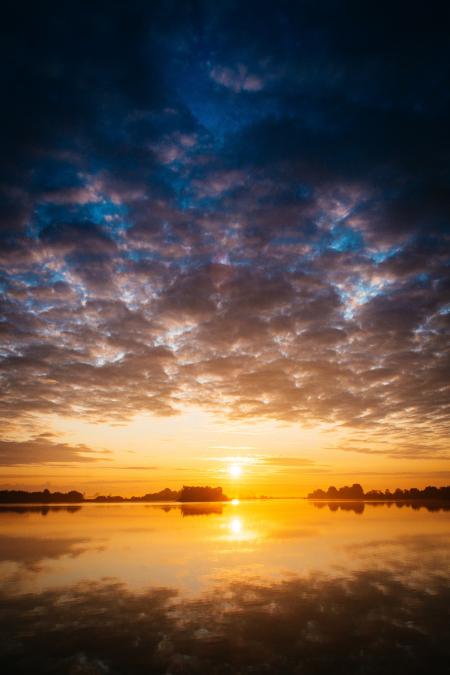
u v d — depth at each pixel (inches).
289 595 610.5
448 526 1531.7
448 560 861.2
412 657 410.6
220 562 838.5
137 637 458.6
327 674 378.0
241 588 647.8
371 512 2443.4
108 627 486.3
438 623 500.1
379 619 512.4
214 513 2381.9
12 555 916.6
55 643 443.2
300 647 434.0
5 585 666.2
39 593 621.3
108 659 406.3
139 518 1969.7
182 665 394.3
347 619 513.0
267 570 768.9
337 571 761.6
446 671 383.9
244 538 1181.7
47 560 860.0
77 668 388.5
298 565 811.4
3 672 381.1
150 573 745.0
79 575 730.2
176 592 626.8
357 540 1141.1
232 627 487.2
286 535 1250.0
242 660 404.5
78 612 536.4
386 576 722.8
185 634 467.2
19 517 2062.0
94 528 1481.3
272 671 382.9
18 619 511.8
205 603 573.3
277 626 490.3
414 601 581.9
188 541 1126.4
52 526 1562.5
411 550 976.3
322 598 597.6
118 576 723.4
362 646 436.1
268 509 2874.0
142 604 568.4
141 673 378.9
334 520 1815.9
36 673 379.6
